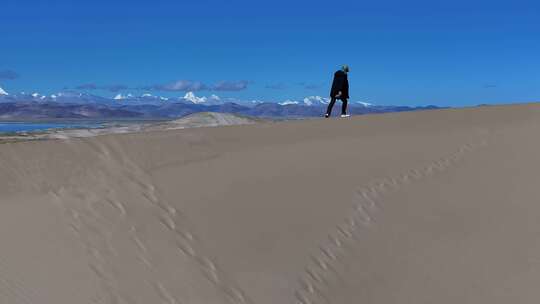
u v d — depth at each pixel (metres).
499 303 7.22
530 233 8.30
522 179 9.51
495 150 10.48
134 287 6.33
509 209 8.79
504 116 12.55
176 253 6.97
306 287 7.16
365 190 8.87
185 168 8.46
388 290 7.30
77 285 6.11
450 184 9.34
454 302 7.21
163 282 6.53
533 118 12.20
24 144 8.25
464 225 8.43
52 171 7.73
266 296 6.89
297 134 10.80
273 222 7.85
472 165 9.95
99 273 6.34
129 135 9.19
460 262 7.77
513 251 7.97
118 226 7.04
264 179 8.62
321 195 8.55
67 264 6.32
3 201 6.97
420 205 8.74
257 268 7.16
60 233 6.68
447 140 10.84
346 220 8.22
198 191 8.01
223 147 9.50
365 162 9.66
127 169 8.12
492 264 7.77
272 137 10.41
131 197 7.57
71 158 8.10
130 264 6.59
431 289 7.38
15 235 6.49
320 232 7.91
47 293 5.91
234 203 7.97
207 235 7.36
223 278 6.89
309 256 7.54
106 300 6.06
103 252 6.61
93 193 7.46
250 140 10.07
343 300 7.09
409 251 7.88
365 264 7.60
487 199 9.02
